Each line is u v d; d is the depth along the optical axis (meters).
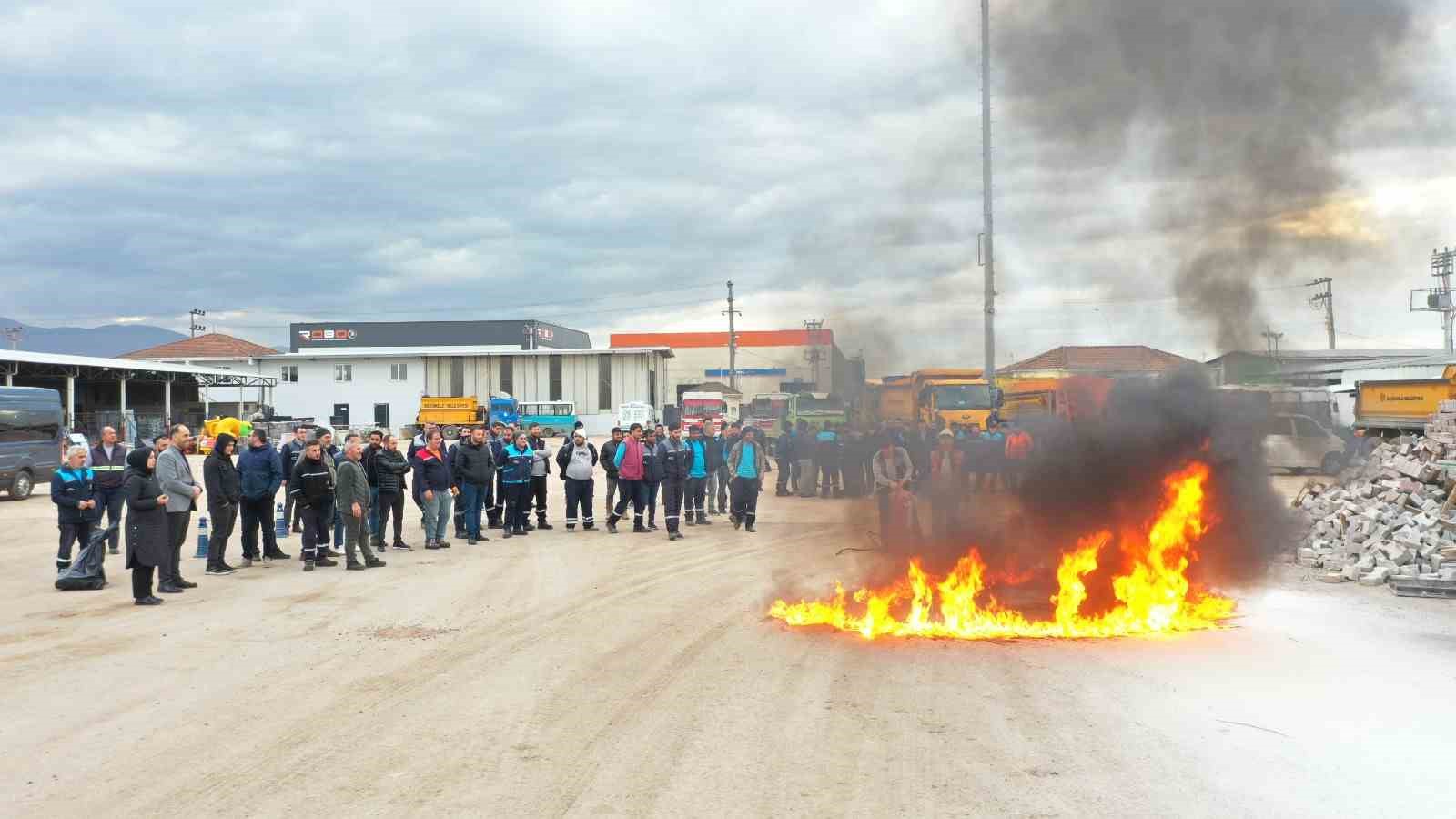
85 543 12.73
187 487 11.99
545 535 17.89
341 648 8.77
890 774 5.47
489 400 68.19
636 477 18.16
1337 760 5.70
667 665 8.06
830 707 6.82
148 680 7.64
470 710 6.78
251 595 11.61
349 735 6.22
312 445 13.55
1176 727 6.32
